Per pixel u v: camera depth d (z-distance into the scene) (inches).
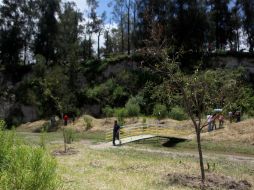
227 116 1601.9
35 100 2792.8
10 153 281.3
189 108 657.0
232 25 3085.6
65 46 3452.3
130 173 725.3
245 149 1221.7
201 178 677.3
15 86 3169.3
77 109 2677.2
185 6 2876.5
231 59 2731.3
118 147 1237.1
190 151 1238.3
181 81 652.7
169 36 2783.0
